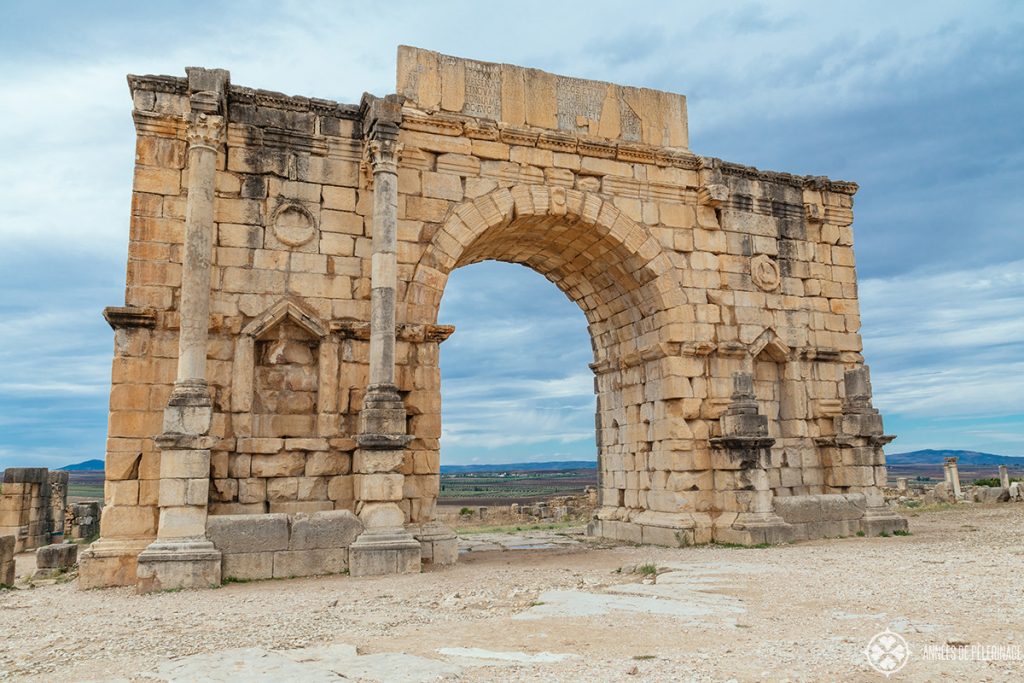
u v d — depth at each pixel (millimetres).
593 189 22297
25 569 24203
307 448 17828
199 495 15648
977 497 39875
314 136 19375
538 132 21531
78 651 9258
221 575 15383
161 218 17688
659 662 7789
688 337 22453
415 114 20297
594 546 22422
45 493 31844
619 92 23469
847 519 22062
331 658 8273
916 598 11141
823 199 25375
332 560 16375
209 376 17547
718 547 20281
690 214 23344
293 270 18625
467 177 20797
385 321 18000
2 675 8094
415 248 19859
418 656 8289
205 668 7906
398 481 17062
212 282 17906
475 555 20719
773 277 23891
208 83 17766
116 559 15914
